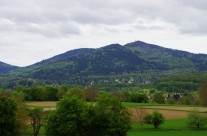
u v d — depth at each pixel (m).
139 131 116.50
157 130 119.56
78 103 81.00
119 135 80.31
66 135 77.94
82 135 79.25
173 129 122.69
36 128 97.06
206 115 133.88
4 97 80.00
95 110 80.88
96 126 80.56
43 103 195.88
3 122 75.69
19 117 90.06
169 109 182.12
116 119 80.88
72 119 78.19
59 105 80.75
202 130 120.25
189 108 188.00
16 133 80.50
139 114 129.62
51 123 78.69
